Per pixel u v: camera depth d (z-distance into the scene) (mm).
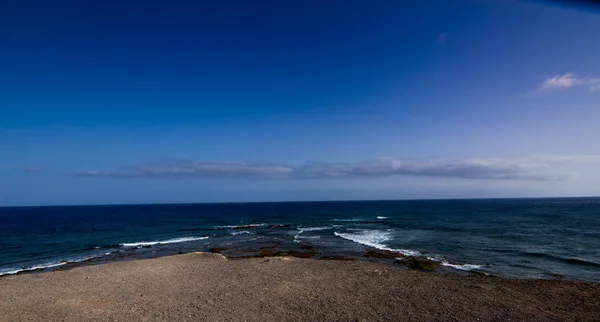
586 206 96062
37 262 22094
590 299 9539
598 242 26078
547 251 22125
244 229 43031
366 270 14102
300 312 8516
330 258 19766
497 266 17516
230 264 15773
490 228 37125
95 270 14664
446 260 19031
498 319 7844
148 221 62531
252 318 8102
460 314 8234
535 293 10242
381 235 32000
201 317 8219
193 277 12992
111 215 89750
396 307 8859
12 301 10023
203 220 63188
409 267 17203
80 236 37438
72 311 8898
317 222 52812
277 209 116438
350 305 9070
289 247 25172
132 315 8453
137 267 15242
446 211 79500
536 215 58688
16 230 46438
